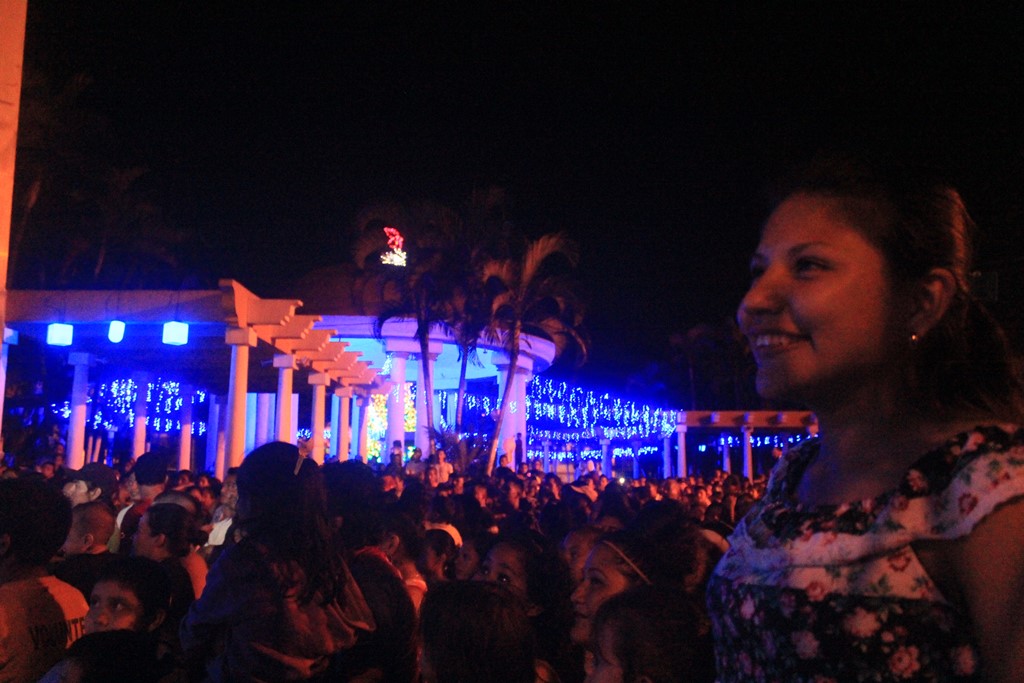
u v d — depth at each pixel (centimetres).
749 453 3500
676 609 250
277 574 338
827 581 123
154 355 1962
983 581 111
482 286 2572
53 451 1947
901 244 131
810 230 135
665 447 4341
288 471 354
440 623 296
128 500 959
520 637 297
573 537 471
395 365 3014
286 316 1498
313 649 343
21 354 2638
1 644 345
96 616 381
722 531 654
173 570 496
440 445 2502
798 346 133
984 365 136
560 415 3931
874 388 134
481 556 619
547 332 2730
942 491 119
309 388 2672
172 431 3431
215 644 348
